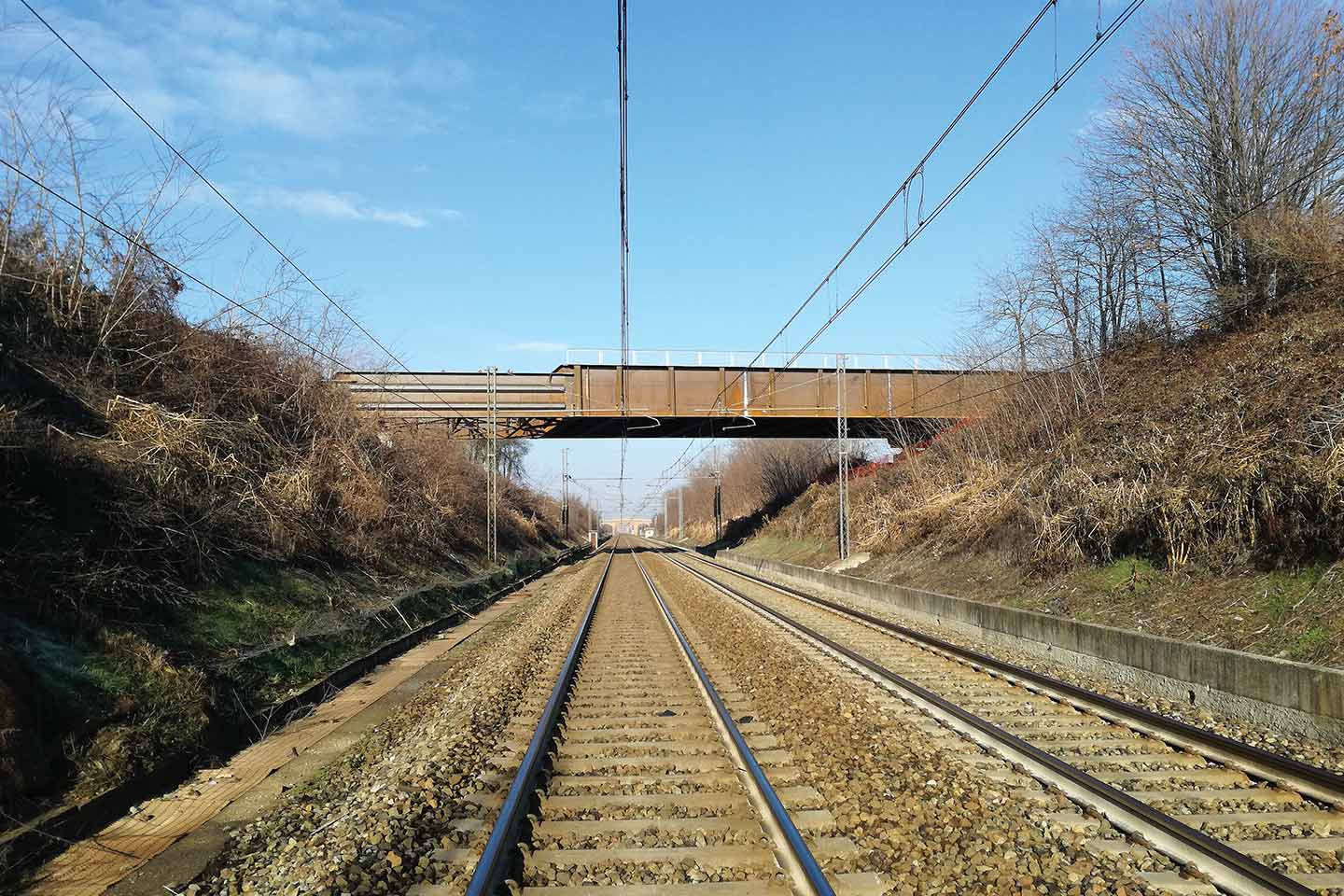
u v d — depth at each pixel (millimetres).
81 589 9031
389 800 6434
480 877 4676
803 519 45719
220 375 17719
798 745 7949
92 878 5426
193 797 7160
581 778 6988
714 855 5270
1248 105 20141
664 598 25375
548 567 48406
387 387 33219
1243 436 13570
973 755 7648
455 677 13023
